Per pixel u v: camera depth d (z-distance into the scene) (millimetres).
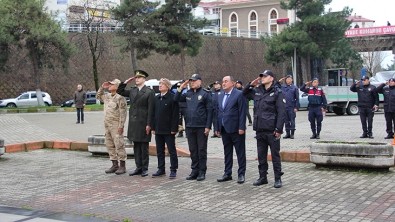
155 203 8156
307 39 41438
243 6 85750
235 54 60531
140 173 10742
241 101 9523
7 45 37688
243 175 9664
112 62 50156
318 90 16406
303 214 7246
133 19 40625
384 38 63125
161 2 49469
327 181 9570
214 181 9883
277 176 9141
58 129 21266
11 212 7672
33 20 37062
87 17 48500
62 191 9211
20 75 45188
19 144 14875
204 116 9930
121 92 10852
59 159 13250
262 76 9203
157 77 52906
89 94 43156
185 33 41312
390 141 15344
